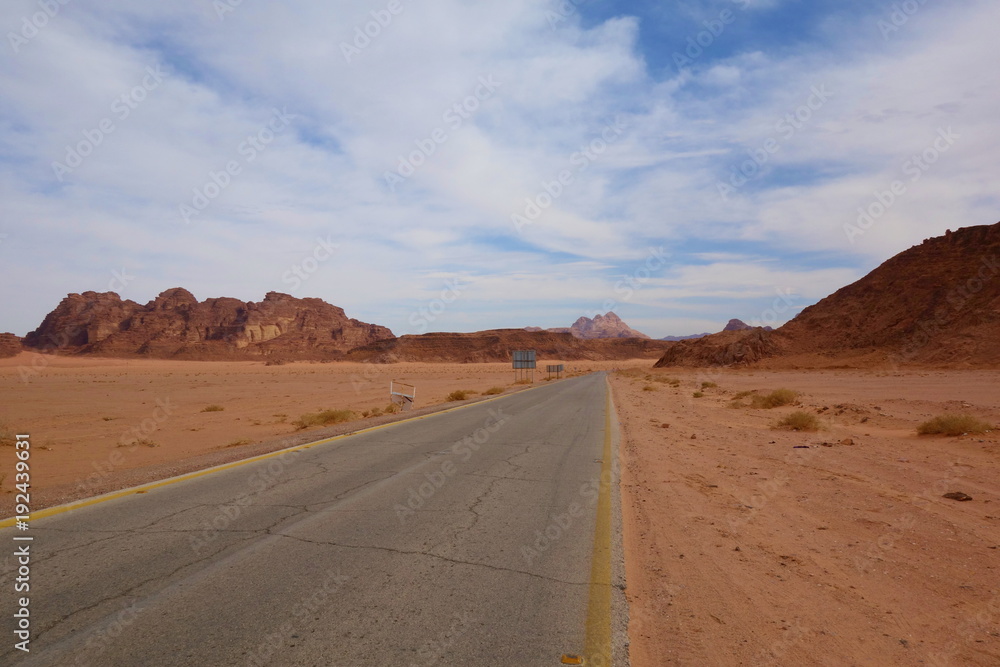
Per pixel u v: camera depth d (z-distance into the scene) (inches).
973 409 722.8
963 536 235.0
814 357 3159.5
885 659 136.1
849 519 261.4
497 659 127.2
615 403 1036.5
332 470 366.9
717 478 355.6
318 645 132.7
